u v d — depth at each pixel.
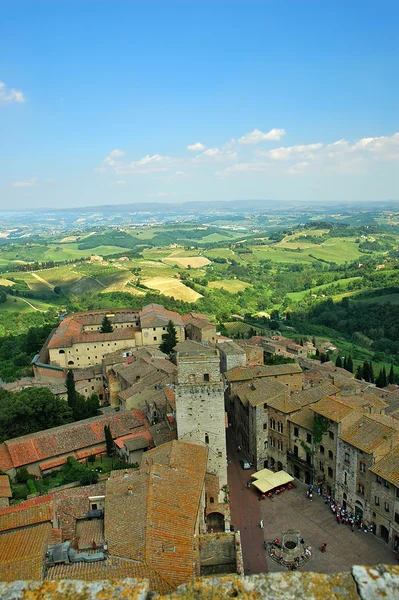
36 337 192.12
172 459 63.12
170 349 166.62
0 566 44.00
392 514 71.75
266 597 12.70
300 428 92.25
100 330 192.00
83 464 91.94
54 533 51.41
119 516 51.75
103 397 147.25
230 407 121.25
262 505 85.19
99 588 13.31
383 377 161.50
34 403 106.88
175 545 46.31
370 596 12.33
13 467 87.62
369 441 77.19
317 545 73.12
